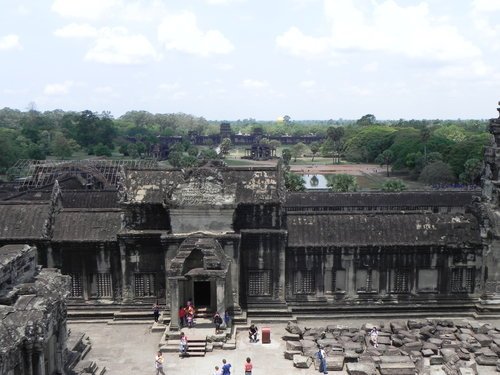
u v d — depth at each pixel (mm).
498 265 52344
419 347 43750
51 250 51500
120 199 51562
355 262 52344
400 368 39500
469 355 42469
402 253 52312
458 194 97938
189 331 46406
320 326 50500
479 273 53062
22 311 32062
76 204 84875
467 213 56219
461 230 53156
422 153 179875
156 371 40906
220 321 46375
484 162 55438
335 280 52688
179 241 49531
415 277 52781
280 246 51406
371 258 52312
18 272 35562
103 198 85750
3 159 160875
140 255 51438
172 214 49938
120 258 51531
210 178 49719
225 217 49906
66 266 51844
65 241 51156
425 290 53062
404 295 52969
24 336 30531
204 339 44875
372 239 52219
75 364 41062
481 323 50250
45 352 34469
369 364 40625
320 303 52688
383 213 54344
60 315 36406
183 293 49750
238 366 42062
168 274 49688
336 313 52656
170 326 46688
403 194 97938
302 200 95875
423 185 158125
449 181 155000
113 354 44750
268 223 51406
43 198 87125
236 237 49281
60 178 111250
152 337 48125
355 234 52531
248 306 52156
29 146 195375
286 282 52500
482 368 41250
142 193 51906
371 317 52469
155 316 50094
